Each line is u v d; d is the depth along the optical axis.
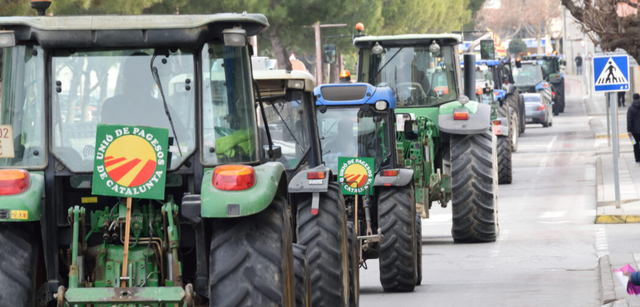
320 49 126.50
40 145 18.69
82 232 18.27
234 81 18.86
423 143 45.41
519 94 125.75
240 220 17.86
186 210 17.70
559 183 73.94
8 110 18.72
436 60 51.25
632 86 168.88
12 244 18.06
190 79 18.75
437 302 31.86
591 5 40.59
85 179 18.70
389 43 51.12
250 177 17.38
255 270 17.42
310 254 25.55
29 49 18.77
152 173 17.55
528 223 54.41
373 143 36.12
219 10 94.94
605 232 49.44
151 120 18.70
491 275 38.03
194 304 17.94
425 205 44.88
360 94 36.12
